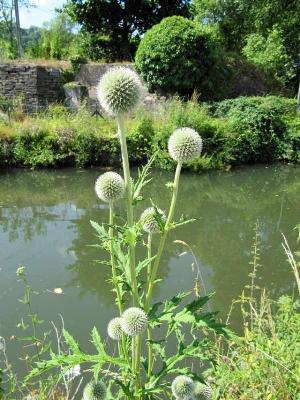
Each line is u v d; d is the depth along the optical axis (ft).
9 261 23.84
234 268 23.11
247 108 51.39
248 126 49.60
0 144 45.11
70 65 68.80
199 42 56.95
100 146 45.85
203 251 25.85
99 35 83.97
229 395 9.50
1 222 31.12
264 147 50.39
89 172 44.75
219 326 6.95
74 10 80.64
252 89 67.00
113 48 83.15
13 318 17.72
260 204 36.68
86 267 23.13
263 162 50.85
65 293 20.06
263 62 73.31
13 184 41.04
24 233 28.73
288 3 66.59
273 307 16.81
